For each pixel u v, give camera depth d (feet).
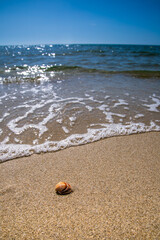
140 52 85.46
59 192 6.60
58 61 49.52
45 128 11.84
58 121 12.87
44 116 13.65
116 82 24.99
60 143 10.25
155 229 5.00
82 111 14.71
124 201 6.15
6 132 11.19
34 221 5.34
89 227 5.10
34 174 7.77
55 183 7.19
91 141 10.56
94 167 8.25
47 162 8.64
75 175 7.70
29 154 9.25
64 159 8.89
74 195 6.48
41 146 9.92
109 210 5.74
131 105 16.21
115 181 7.27
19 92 20.15
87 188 6.87
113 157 9.04
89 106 15.83
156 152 9.48
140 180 7.32
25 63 45.85
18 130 11.48
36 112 14.37
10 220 5.38
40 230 5.02
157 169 8.09
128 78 27.96
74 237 4.79
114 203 6.06
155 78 28.12
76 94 19.30
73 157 9.06
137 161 8.70
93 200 6.22
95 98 18.01
